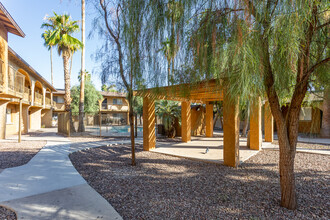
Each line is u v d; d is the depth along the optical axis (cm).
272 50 249
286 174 296
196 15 282
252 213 281
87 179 431
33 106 1861
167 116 1219
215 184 397
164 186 387
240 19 233
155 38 325
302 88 265
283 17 217
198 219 265
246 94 261
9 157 646
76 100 2258
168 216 272
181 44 296
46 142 1018
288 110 294
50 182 404
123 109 2906
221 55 251
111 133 1546
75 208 290
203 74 285
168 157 659
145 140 781
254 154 693
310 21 219
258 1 223
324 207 297
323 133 1096
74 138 1215
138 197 336
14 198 325
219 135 1382
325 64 249
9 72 1071
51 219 258
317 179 424
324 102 253
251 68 237
